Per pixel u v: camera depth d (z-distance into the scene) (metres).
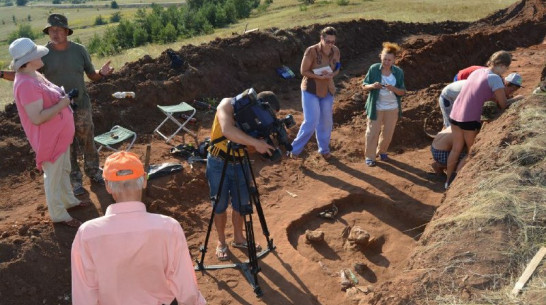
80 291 2.69
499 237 3.94
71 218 5.36
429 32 16.84
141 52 19.53
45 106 4.66
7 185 6.46
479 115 5.94
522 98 5.90
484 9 26.44
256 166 7.22
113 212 2.65
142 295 2.73
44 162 4.97
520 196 4.32
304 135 7.09
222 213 5.07
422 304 3.52
